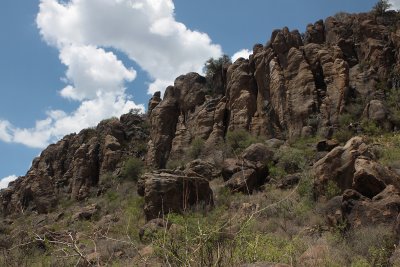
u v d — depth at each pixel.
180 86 52.38
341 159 18.19
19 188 57.47
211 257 4.46
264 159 30.47
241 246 4.82
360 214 12.46
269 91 42.66
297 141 35.91
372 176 14.85
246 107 43.12
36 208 47.47
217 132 44.03
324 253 7.49
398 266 6.90
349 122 35.44
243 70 45.72
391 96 35.72
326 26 45.62
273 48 44.03
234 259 4.71
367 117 34.66
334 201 14.59
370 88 38.22
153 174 24.14
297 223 13.76
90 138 59.97
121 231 11.24
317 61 41.50
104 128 59.97
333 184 17.34
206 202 21.56
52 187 51.59
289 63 41.94
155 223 11.64
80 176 53.25
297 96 39.75
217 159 36.75
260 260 5.26
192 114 49.47
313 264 6.73
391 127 32.59
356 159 16.62
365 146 18.41
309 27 46.03
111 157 53.25
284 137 38.75
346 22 45.06
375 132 32.00
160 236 4.80
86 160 54.66
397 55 38.81
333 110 37.25
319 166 18.55
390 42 40.62
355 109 36.66
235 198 22.39
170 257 4.51
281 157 29.88
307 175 19.75
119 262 7.71
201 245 4.41
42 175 50.47
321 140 32.00
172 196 21.11
